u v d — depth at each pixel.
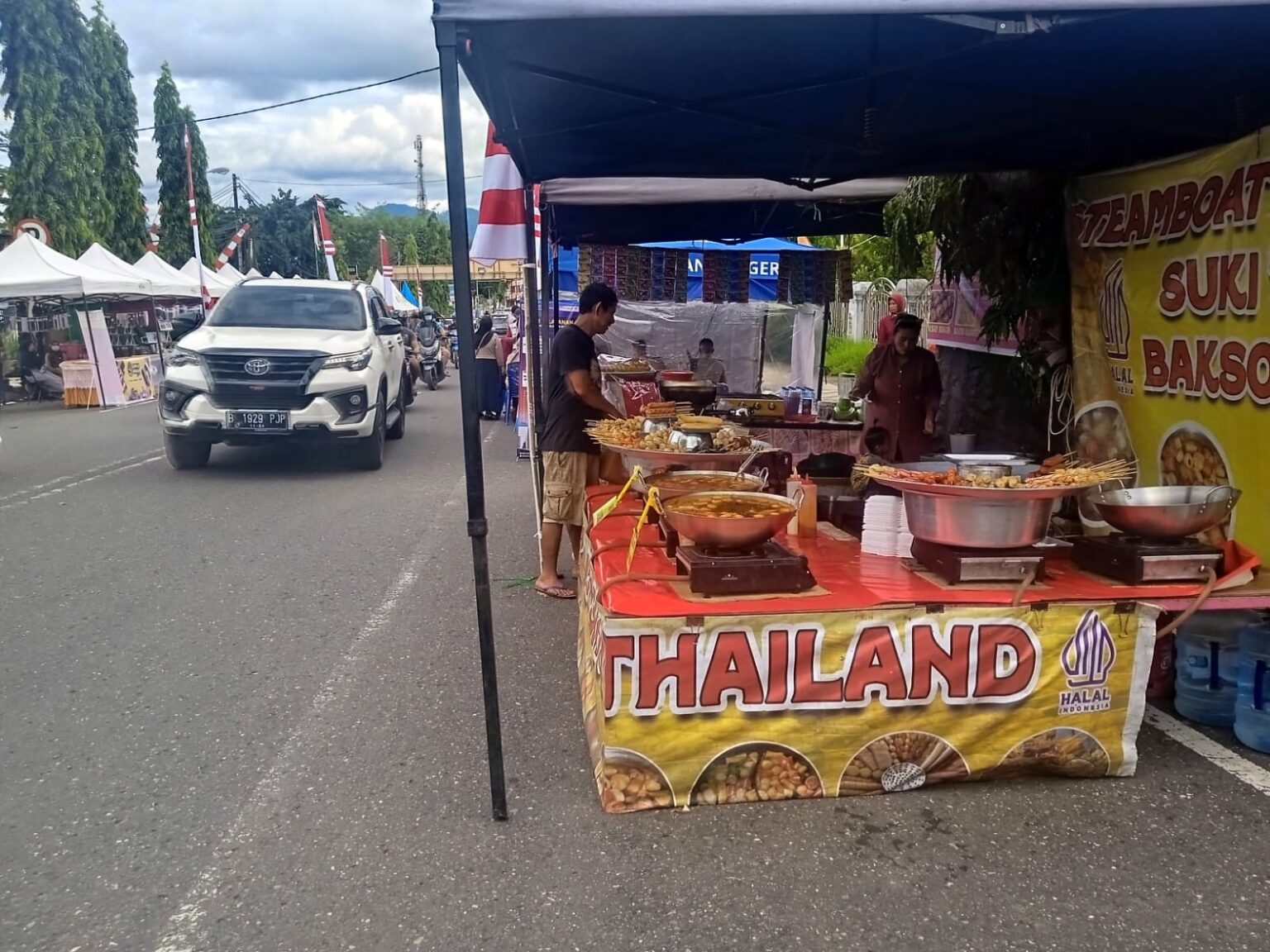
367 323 10.59
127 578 6.10
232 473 10.02
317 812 3.25
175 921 2.67
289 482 9.52
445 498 8.68
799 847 2.97
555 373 5.48
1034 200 5.23
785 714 3.18
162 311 23.94
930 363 6.91
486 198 6.21
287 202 58.66
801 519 4.04
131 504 8.41
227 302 10.66
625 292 9.30
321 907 2.72
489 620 3.07
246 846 3.04
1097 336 4.82
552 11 2.53
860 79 3.80
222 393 9.26
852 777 3.24
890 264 8.09
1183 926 2.58
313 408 9.34
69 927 2.65
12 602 5.62
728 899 2.72
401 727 3.91
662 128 4.66
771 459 5.02
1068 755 3.29
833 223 8.20
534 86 3.97
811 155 5.18
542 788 3.38
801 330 12.73
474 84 3.68
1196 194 4.05
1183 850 2.93
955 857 2.91
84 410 16.67
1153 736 3.69
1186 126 4.12
